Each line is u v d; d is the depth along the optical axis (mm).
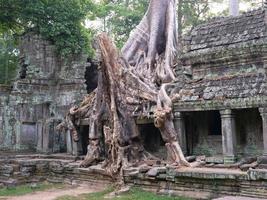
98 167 20609
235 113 17812
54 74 30156
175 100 18922
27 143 28922
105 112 21812
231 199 10750
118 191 17562
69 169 22156
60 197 17859
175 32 26500
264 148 15711
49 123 28219
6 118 28609
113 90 20125
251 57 17891
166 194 16516
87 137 25781
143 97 20656
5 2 28547
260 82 16625
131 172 18094
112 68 20391
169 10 26641
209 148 19516
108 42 20547
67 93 29359
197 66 19969
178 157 17578
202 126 19953
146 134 22156
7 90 29094
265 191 13648
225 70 18922
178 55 21391
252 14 18984
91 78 31734
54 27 29125
